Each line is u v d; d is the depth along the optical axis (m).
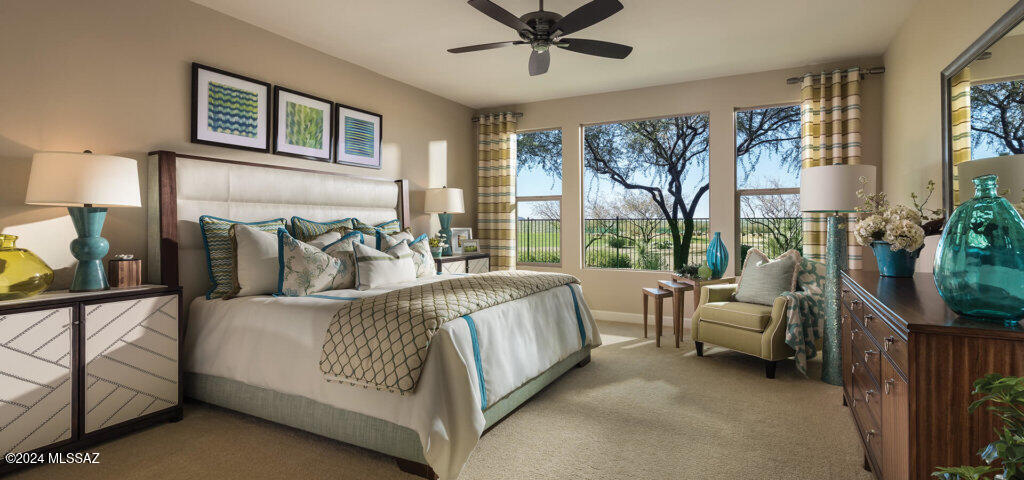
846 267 3.25
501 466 2.15
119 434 2.45
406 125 5.11
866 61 4.31
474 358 2.32
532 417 2.70
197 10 3.28
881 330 1.71
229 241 3.09
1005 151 2.05
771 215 4.90
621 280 5.44
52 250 2.65
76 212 2.47
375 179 4.52
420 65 4.54
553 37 2.98
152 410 2.57
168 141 3.12
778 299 3.38
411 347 2.10
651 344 4.36
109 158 2.44
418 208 5.27
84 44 2.75
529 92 5.47
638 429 2.53
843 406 2.84
